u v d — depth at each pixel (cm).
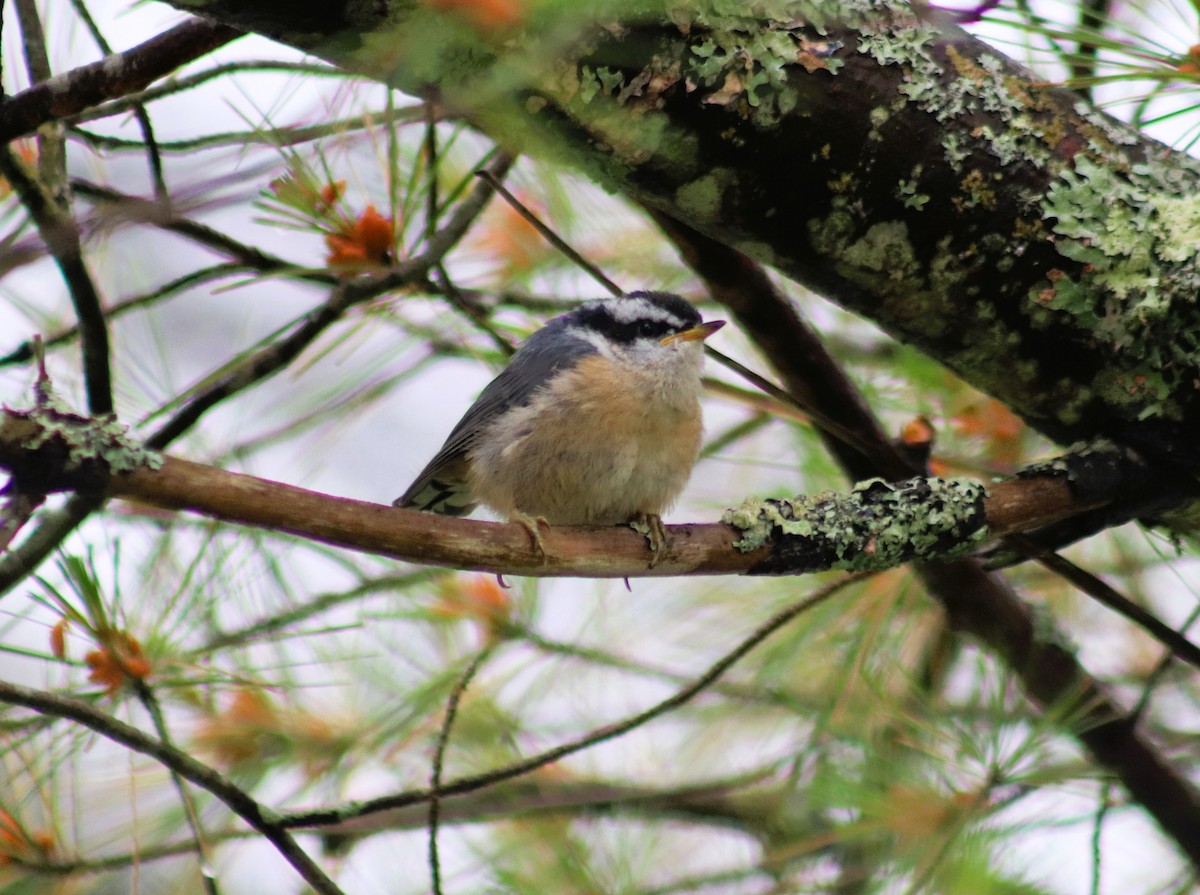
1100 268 604
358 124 677
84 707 560
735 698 853
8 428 466
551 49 507
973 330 630
